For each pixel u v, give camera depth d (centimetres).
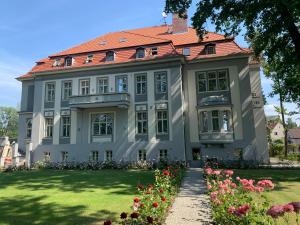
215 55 2777
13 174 2206
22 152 3431
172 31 3441
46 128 3119
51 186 1512
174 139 2647
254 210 652
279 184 1440
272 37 2008
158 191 948
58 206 1016
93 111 2948
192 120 2767
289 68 2161
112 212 922
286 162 3089
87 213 912
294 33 1827
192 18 2033
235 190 866
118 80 2941
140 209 714
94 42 3444
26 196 1219
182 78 2867
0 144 3266
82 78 3042
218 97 2692
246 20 1933
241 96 2669
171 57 2734
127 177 1852
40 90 3189
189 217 860
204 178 1669
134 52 2959
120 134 2822
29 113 3522
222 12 1928
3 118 9894
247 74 2688
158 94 2773
